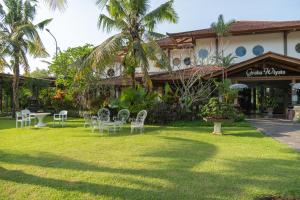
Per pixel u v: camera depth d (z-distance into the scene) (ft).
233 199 16.43
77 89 79.51
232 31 78.54
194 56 77.10
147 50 61.57
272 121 62.75
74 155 27.66
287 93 82.23
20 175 21.07
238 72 70.08
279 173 21.26
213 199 16.44
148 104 60.08
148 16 61.57
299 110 63.16
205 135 41.47
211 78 69.26
